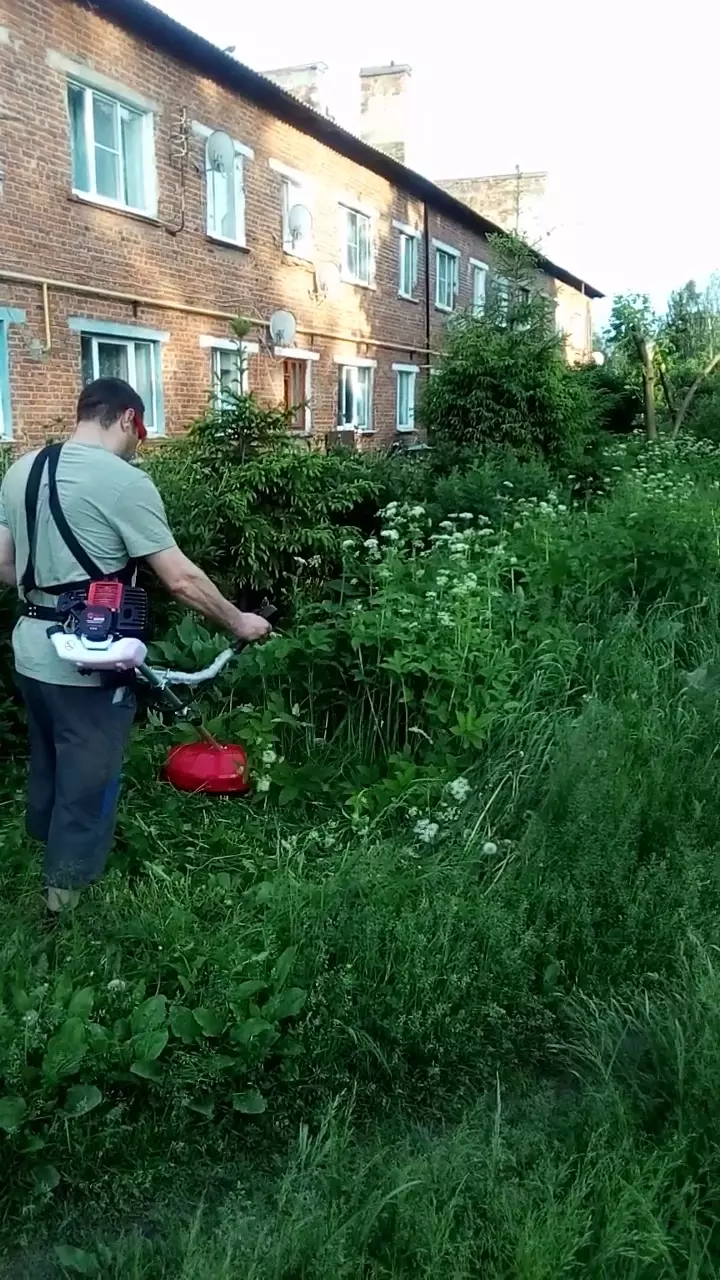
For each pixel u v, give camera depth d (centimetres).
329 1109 230
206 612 319
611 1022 262
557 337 1391
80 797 303
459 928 287
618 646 480
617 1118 231
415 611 455
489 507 877
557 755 377
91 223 1220
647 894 297
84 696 303
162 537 306
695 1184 214
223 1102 243
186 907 314
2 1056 223
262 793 408
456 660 434
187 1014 250
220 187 1522
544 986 283
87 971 272
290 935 292
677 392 2416
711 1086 227
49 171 1141
